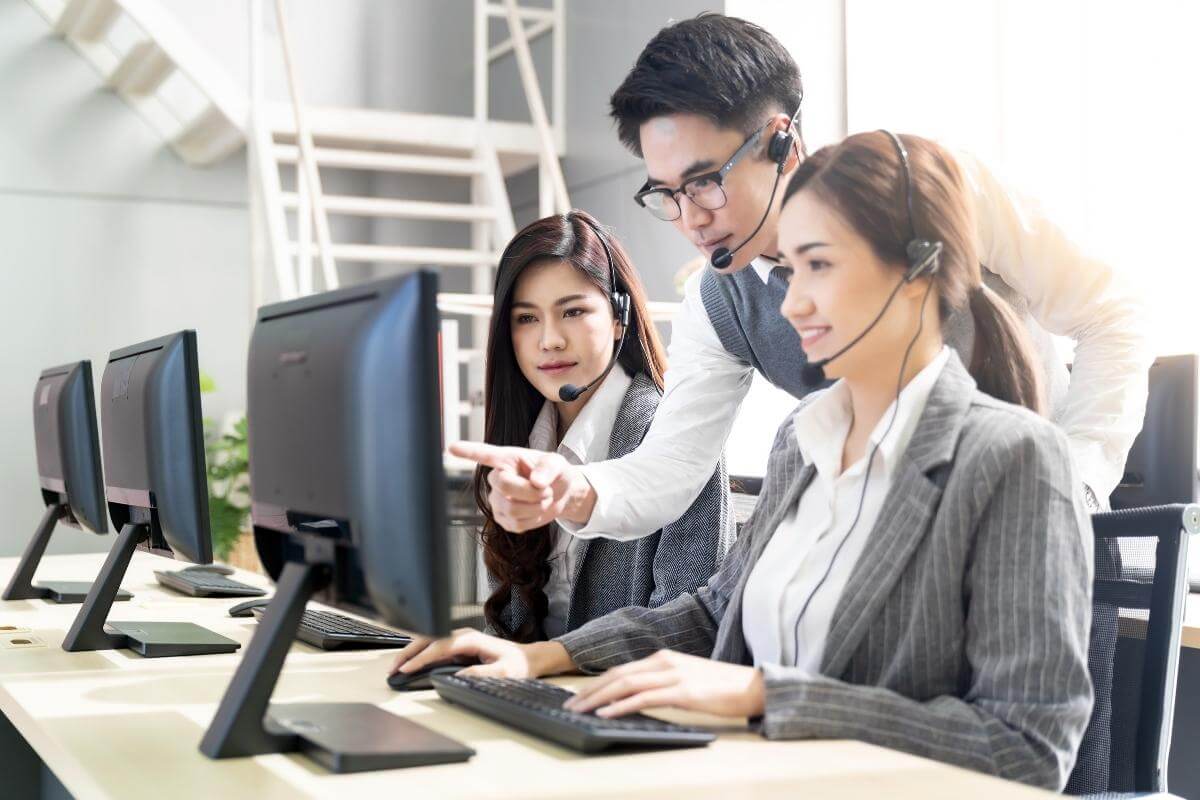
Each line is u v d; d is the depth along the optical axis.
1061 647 1.18
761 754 1.16
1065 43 4.04
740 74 1.66
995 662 1.20
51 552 5.33
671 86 1.67
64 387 2.45
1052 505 1.22
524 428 2.09
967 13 4.32
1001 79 4.24
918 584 1.27
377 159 5.42
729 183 1.70
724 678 1.25
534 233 2.02
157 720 1.34
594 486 1.71
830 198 1.30
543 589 2.05
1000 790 1.03
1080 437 1.83
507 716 1.29
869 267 1.30
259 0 5.21
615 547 2.01
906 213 1.30
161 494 1.85
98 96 5.49
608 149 5.50
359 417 1.13
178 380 1.82
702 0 4.74
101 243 5.49
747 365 1.99
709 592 1.65
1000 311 1.40
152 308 5.56
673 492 1.84
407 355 1.08
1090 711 1.19
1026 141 4.13
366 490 1.13
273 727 1.21
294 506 1.28
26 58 5.38
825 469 1.42
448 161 5.58
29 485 5.34
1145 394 1.86
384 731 1.21
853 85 4.51
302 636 1.93
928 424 1.30
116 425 2.11
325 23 5.99
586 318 2.02
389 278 1.13
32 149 5.38
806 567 1.41
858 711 1.21
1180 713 2.40
